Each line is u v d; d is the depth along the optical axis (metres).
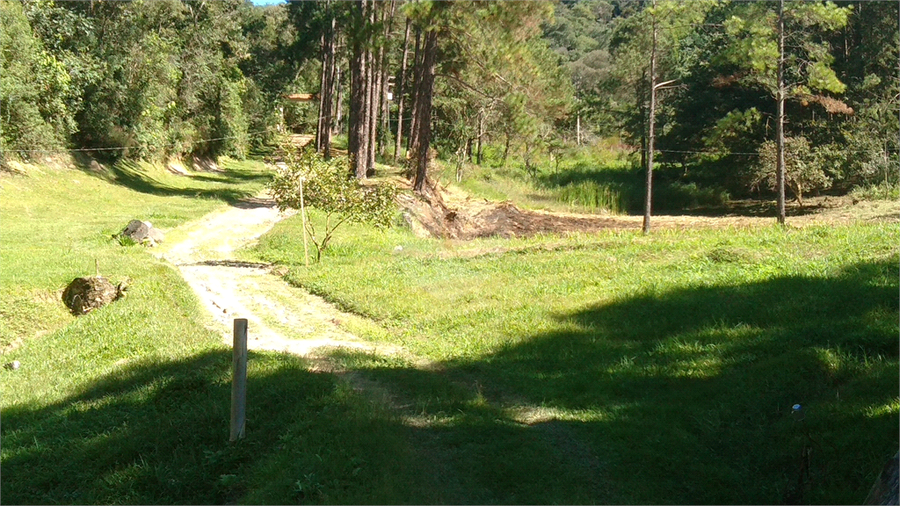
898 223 18.55
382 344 13.28
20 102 32.59
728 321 11.78
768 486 7.14
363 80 39.78
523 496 6.90
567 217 40.62
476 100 50.75
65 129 37.19
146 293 16.33
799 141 42.56
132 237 23.97
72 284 16.64
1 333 14.88
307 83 80.50
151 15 44.19
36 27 35.59
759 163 44.56
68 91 36.28
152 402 9.55
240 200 38.41
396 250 22.61
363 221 21.53
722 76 45.56
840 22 26.52
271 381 9.73
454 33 34.31
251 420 8.41
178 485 7.25
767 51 26.22
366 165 41.44
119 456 8.00
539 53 42.94
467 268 18.61
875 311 10.89
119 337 13.39
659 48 48.03
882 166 42.94
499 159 64.44
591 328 12.64
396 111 69.25
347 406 8.70
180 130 48.62
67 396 10.41
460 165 50.16
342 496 6.58
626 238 20.64
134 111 41.72
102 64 38.59
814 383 9.01
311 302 16.62
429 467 7.48
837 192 46.56
